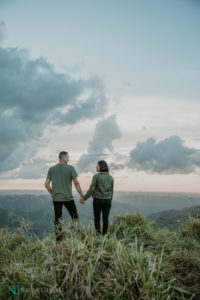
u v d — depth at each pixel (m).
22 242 4.03
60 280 2.73
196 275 2.97
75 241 3.40
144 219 5.38
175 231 5.27
